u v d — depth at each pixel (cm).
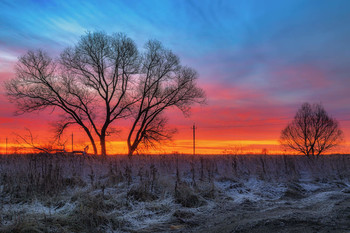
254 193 1023
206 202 868
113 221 654
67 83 2555
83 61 2597
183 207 815
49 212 641
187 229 643
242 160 1623
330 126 3178
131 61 2656
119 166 1247
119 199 805
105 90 2642
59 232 568
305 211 722
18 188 902
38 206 729
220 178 1173
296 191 1100
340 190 1132
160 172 1147
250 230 573
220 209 812
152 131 2748
